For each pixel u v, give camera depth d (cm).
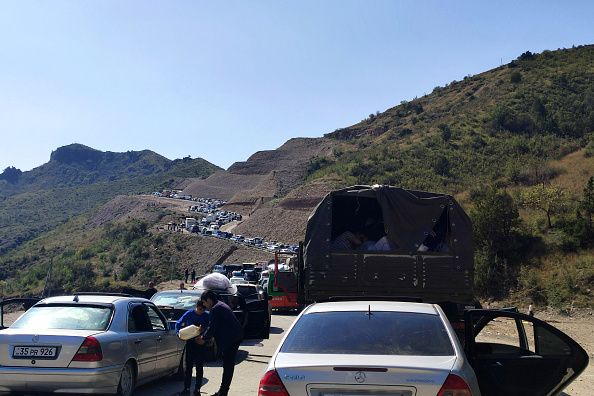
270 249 9388
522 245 3644
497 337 1190
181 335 849
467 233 1005
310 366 454
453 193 7188
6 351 757
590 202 3862
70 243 14412
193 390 955
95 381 752
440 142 12769
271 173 19125
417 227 1037
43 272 9931
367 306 565
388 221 1033
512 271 3428
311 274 1009
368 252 999
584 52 17812
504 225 3716
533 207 4250
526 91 14825
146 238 11500
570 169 5647
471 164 10438
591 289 2941
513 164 8000
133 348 843
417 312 549
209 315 888
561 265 3288
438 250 1040
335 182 12050
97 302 861
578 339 2027
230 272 6531
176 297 1375
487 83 18788
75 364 749
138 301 942
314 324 539
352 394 444
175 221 14700
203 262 9750
